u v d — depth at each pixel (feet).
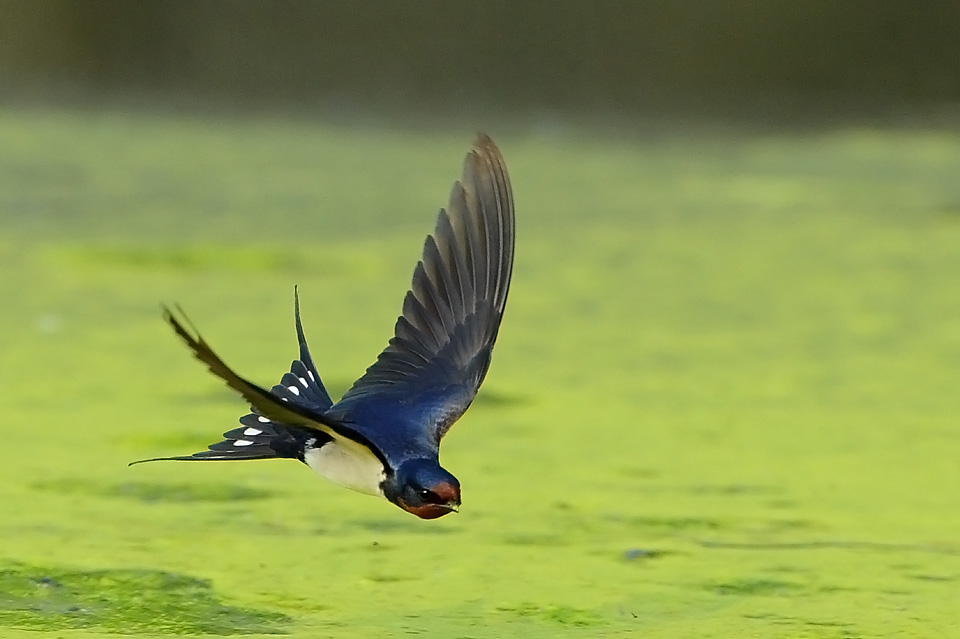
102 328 47.55
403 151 87.51
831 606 25.03
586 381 42.60
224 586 25.70
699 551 28.14
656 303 53.31
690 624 24.13
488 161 19.74
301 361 19.62
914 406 40.24
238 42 106.42
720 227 68.64
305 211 69.21
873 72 107.14
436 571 26.78
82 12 105.70
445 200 72.74
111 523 29.25
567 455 35.32
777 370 44.19
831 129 99.30
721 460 34.99
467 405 18.83
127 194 71.77
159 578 25.90
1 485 31.71
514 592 25.62
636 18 106.83
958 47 106.22
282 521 29.76
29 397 39.32
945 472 34.06
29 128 90.58
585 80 105.91
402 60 106.32
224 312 50.06
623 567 27.12
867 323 50.34
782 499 31.83
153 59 106.42
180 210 68.44
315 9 106.11
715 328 49.47
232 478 32.99
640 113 104.06
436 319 19.48
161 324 48.29
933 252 63.00
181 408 38.50
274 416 16.43
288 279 55.83
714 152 90.58
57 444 35.06
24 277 54.60
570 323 50.06
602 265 59.98
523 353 45.93
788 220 70.54
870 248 63.72
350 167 81.97
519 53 106.22
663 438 36.88
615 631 23.76
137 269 56.44
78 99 100.78
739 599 25.39
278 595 25.29
